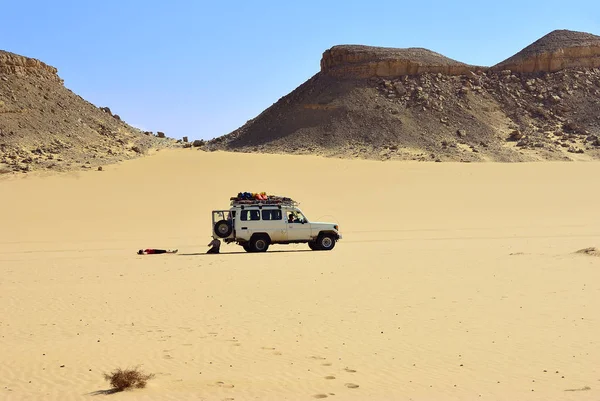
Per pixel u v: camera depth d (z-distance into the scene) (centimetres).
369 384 1109
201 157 9012
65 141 9938
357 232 4844
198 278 2325
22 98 10806
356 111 14412
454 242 3806
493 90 15750
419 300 1817
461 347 1326
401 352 1297
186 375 1170
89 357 1291
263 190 7356
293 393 1067
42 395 1070
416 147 12812
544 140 13400
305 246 3881
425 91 15225
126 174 8094
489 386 1090
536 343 1346
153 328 1529
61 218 6088
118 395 1064
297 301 1830
